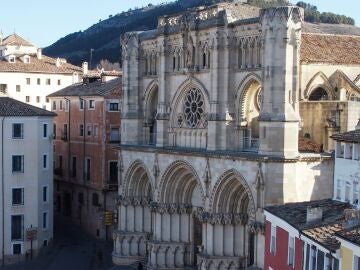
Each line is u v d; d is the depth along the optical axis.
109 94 102.94
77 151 110.56
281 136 63.56
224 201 70.50
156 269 79.19
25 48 178.50
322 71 70.69
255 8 74.31
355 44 75.88
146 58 85.12
